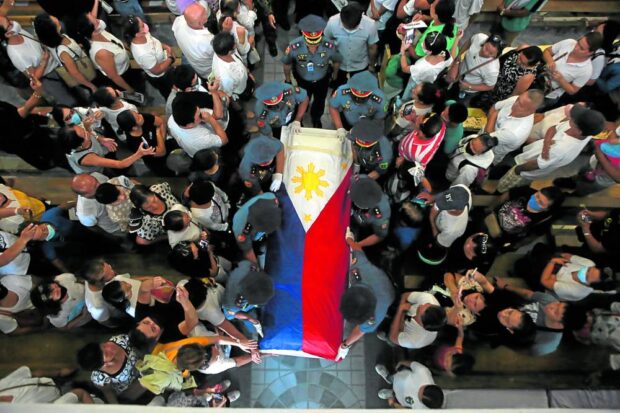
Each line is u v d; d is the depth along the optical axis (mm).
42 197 4609
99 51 4234
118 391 3299
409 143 3693
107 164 3893
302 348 3574
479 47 4277
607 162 3932
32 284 3723
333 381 4301
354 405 4230
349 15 4023
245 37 4484
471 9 4805
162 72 4516
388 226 3816
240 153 4363
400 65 4473
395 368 3980
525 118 3797
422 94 3719
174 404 3457
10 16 5633
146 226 3658
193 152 3977
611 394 3629
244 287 3117
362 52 4555
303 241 3818
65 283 3598
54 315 3525
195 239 3488
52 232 3752
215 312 3434
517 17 5121
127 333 3537
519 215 3777
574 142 3648
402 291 3996
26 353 3898
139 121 3920
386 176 4133
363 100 4000
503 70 4418
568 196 4520
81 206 3629
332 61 4660
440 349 3514
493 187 4547
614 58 4414
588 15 5719
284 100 4055
